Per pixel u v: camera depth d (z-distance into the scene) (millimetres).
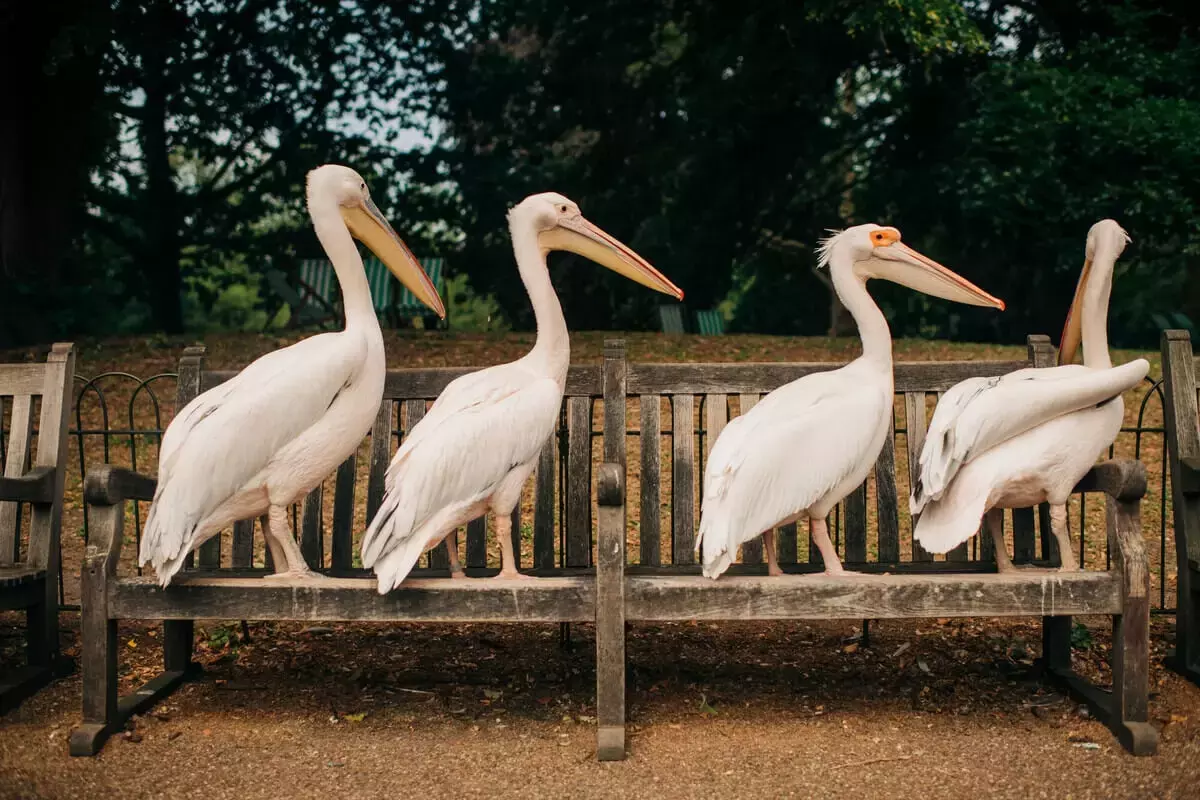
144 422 8953
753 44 17656
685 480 4383
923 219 19438
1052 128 14891
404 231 21594
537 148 21531
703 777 3459
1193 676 4223
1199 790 3309
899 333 23406
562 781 3441
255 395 3727
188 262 27500
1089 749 3635
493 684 4277
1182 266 19797
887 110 19922
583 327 21750
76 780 3473
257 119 20188
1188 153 13992
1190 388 4355
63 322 13727
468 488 3695
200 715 4000
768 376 4395
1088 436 3746
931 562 4395
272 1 18578
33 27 13578
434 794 3369
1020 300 19250
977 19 18828
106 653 3719
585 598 3617
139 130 20062
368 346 3916
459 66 20812
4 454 4992
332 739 3787
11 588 4113
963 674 4344
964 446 3686
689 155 20453
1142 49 15289
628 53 19984
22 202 14281
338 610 3619
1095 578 3619
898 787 3381
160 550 3590
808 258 22438
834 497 3824
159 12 15602
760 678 4324
